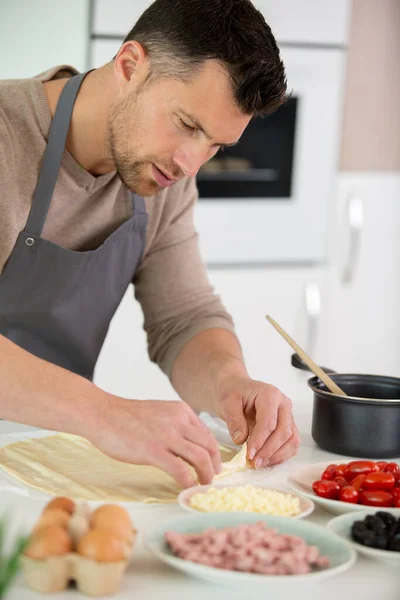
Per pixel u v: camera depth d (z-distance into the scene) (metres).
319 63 3.31
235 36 1.36
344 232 3.53
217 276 3.34
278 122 3.31
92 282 1.78
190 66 1.39
